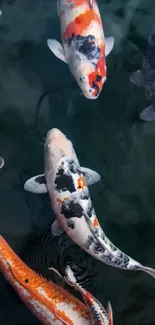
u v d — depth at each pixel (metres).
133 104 1.76
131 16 1.87
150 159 1.72
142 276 1.58
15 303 1.54
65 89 1.77
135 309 1.55
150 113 1.70
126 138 1.73
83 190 1.50
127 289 1.57
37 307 1.42
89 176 1.57
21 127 1.74
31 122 1.74
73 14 1.61
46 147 1.55
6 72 1.80
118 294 1.56
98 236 1.48
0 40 1.83
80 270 1.57
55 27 1.85
